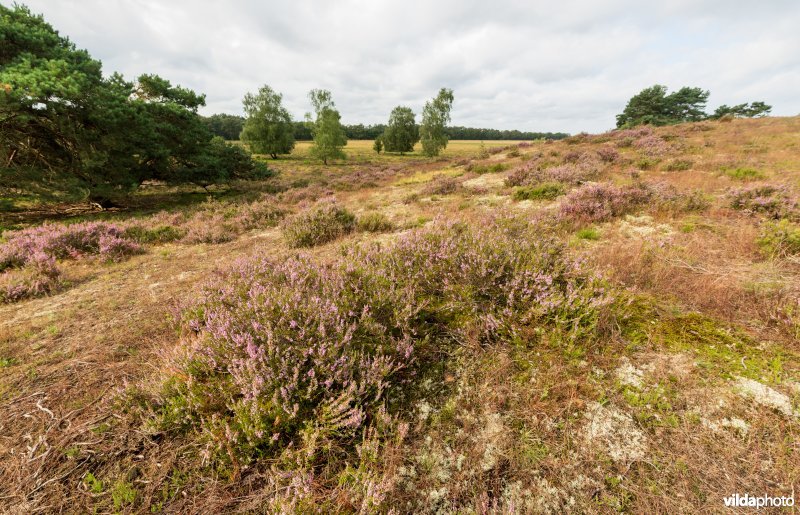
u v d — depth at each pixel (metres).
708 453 1.89
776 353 2.54
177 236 9.48
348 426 2.19
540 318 3.01
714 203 6.61
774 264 3.92
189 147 18.02
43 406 2.62
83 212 14.43
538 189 9.44
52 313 4.47
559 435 2.11
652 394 2.27
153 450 2.20
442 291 3.63
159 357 3.00
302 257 4.82
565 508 1.74
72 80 11.76
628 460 1.92
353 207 12.59
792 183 6.85
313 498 1.76
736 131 19.89
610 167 12.52
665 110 60.47
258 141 52.81
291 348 2.55
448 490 1.87
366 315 3.09
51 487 1.98
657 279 3.73
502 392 2.46
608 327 2.92
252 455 2.11
